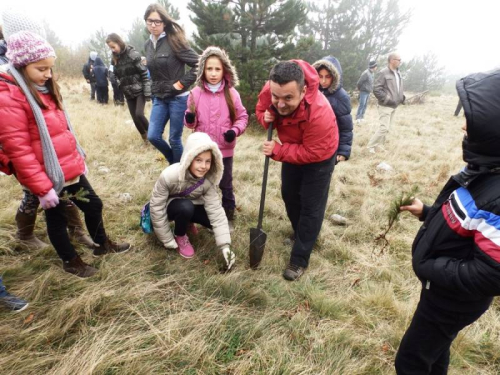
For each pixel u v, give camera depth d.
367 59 13.92
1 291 1.91
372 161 5.35
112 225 2.89
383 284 2.49
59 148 1.87
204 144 2.18
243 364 1.76
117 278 2.28
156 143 3.61
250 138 6.23
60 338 1.82
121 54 4.57
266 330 1.99
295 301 2.26
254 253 2.46
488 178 1.02
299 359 1.84
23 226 2.41
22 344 1.76
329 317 2.13
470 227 1.04
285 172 2.53
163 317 2.04
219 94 2.76
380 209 3.64
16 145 1.65
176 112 3.50
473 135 0.97
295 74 1.79
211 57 2.58
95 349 1.71
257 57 6.63
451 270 1.09
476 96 0.95
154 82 3.45
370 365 1.82
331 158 2.25
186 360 1.76
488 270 0.98
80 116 6.85
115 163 4.40
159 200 2.39
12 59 1.58
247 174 4.37
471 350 1.98
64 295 2.10
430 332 1.28
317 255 2.81
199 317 2.02
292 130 2.21
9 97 1.60
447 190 1.21
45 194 1.77
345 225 3.38
